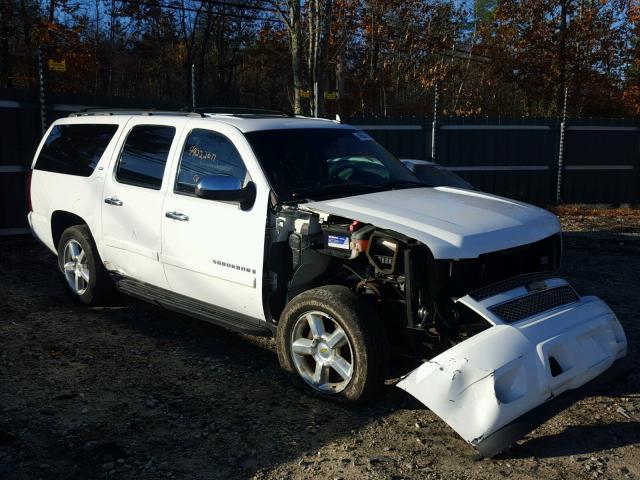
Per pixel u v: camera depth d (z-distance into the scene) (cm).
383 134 1394
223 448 391
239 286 496
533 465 377
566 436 412
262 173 489
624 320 642
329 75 2594
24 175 1002
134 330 603
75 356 532
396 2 2445
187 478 358
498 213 458
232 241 495
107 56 2483
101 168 621
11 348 544
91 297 652
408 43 2506
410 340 429
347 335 429
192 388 475
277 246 475
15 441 389
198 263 524
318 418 431
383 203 464
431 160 1425
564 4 2483
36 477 353
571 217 1374
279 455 384
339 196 486
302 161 516
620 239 1099
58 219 689
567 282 452
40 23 2041
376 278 441
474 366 377
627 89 2630
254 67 3052
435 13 2573
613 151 1542
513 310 408
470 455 388
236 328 509
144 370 507
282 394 468
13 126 987
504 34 2594
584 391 408
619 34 2553
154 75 2825
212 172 522
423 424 425
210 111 602
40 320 623
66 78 2234
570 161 1523
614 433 416
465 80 2680
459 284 416
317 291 445
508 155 1484
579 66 2525
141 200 568
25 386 469
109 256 616
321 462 377
